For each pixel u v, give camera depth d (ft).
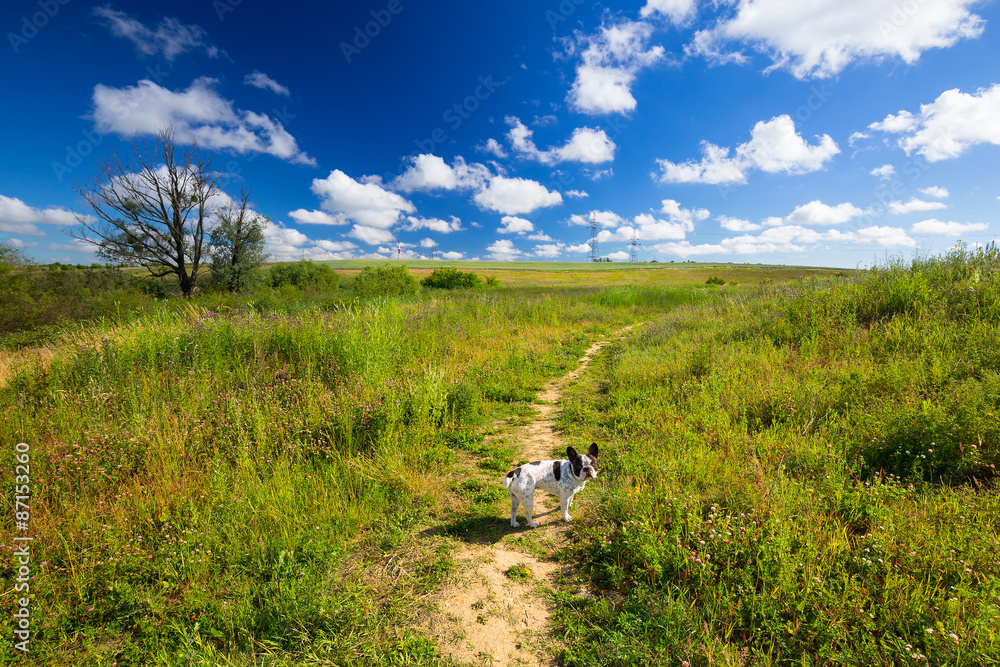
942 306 27.12
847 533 12.19
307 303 67.87
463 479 18.47
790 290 41.47
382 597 11.61
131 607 11.37
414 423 22.94
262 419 20.75
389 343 32.73
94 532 13.57
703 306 55.77
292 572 12.07
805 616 9.53
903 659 8.12
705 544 11.62
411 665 9.37
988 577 9.52
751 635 9.53
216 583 12.10
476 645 10.00
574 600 11.26
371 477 17.39
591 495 16.20
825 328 29.66
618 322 65.16
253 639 10.09
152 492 16.19
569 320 63.00
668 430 20.45
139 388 24.26
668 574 11.44
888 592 9.68
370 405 22.04
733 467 15.79
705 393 23.30
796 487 13.74
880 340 25.63
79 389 24.54
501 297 76.28
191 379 25.71
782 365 25.86
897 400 18.70
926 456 14.60
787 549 10.95
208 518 14.82
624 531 12.84
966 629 8.52
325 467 17.98
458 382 26.81
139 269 94.63
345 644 9.73
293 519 14.61
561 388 31.96
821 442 16.61
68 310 54.54
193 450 19.03
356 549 13.71
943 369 19.79
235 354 30.89
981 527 11.16
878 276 33.91
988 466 13.58
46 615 11.01
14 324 48.96
